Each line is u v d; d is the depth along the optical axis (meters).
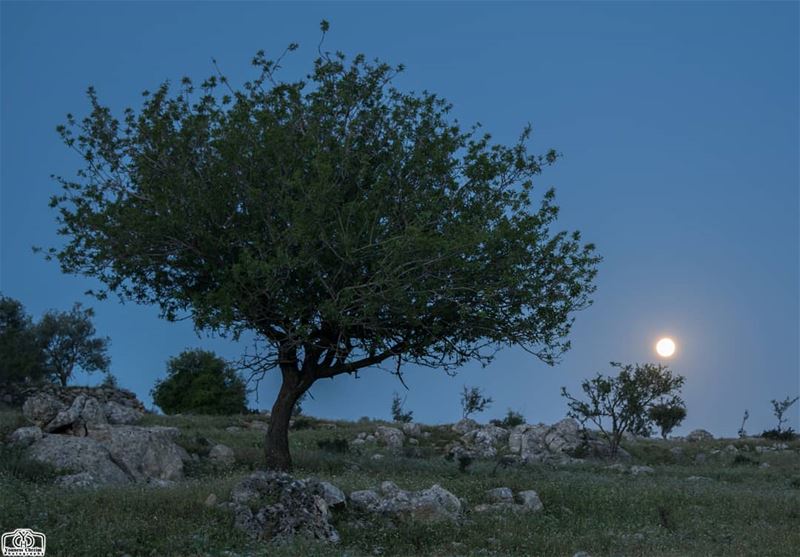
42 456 22.94
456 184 25.33
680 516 20.97
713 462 40.88
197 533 15.20
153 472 24.69
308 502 16.83
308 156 24.11
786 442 47.97
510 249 24.30
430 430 47.41
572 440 42.97
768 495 24.94
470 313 24.50
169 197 24.23
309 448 36.38
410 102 25.94
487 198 25.45
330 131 24.89
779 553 17.06
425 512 18.19
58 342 62.00
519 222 24.36
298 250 23.94
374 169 25.41
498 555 15.96
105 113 25.47
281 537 15.69
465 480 24.30
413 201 24.22
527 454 39.38
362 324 24.33
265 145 23.45
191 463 26.73
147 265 25.52
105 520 15.47
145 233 23.95
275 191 23.42
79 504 16.64
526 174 25.91
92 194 25.09
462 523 18.33
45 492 17.77
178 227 24.09
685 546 17.77
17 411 36.59
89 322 63.50
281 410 26.34
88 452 23.52
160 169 24.73
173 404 55.59
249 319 24.64
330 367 26.44
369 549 16.30
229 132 23.62
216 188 24.20
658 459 41.50
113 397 46.06
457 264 22.89
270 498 17.08
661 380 40.28
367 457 32.97
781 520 21.31
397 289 22.39
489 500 21.11
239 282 23.23
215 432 38.66
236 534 15.69
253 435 38.06
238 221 24.48
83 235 24.95
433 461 33.94
